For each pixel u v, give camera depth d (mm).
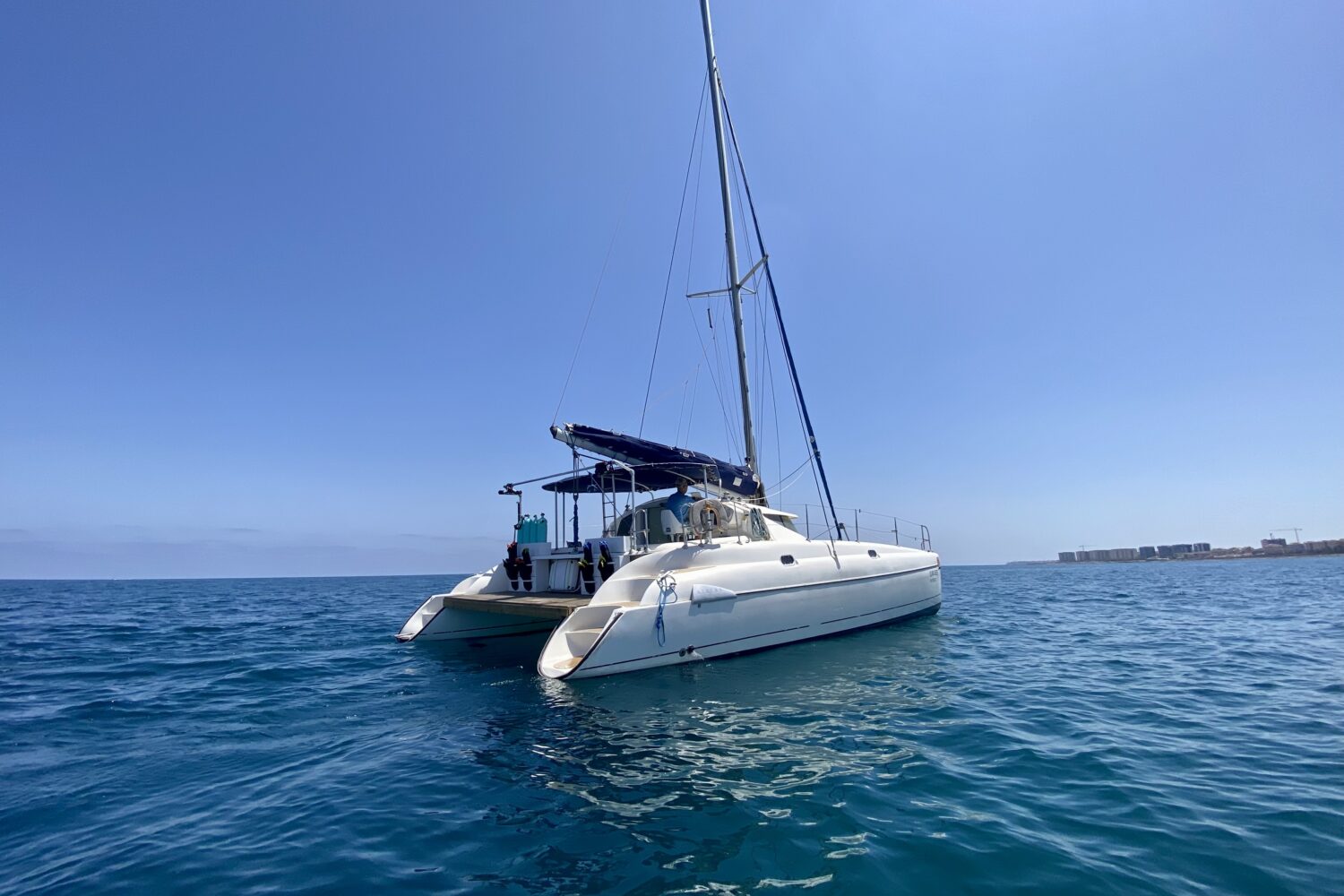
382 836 3631
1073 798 4078
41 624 18453
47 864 3379
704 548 8852
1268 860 3268
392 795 4242
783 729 5605
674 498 10609
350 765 4879
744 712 6156
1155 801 4031
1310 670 8484
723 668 8039
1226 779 4441
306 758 5086
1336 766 4715
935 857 3285
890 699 6684
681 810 3920
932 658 9086
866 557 11023
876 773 4520
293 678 8492
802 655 8906
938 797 4090
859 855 3311
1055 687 7316
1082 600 21516
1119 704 6547
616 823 3742
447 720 6102
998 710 6293
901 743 5223
